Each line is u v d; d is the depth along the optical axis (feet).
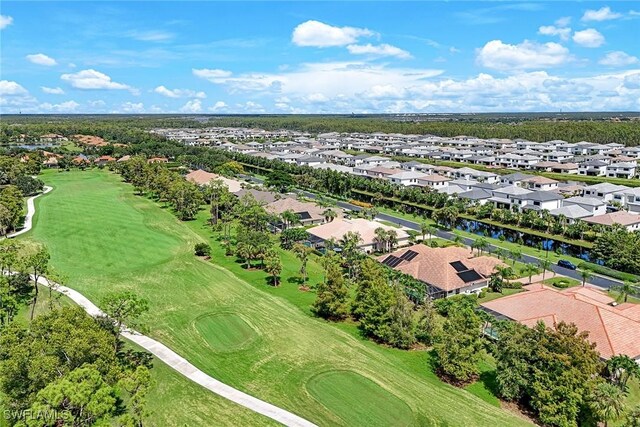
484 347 221.66
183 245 394.73
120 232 424.87
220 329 245.24
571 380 170.60
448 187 584.81
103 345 172.14
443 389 197.36
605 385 171.63
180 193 501.97
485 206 485.97
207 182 622.95
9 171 606.14
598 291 273.75
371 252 377.71
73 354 162.50
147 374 161.27
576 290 270.87
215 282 310.86
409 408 182.19
